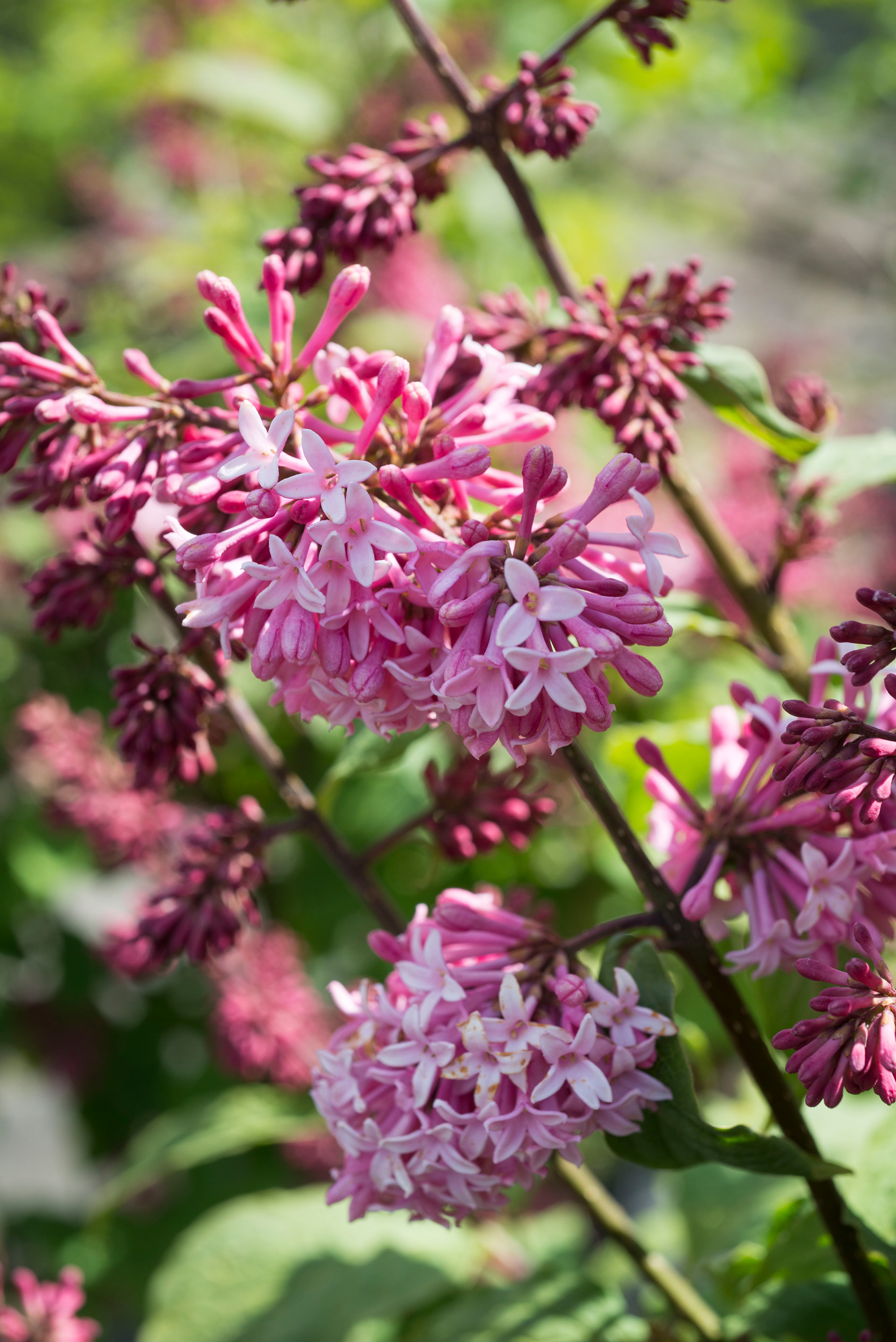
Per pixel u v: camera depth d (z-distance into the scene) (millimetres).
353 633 385
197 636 440
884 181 1462
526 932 410
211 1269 581
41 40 1283
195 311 914
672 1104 404
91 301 973
